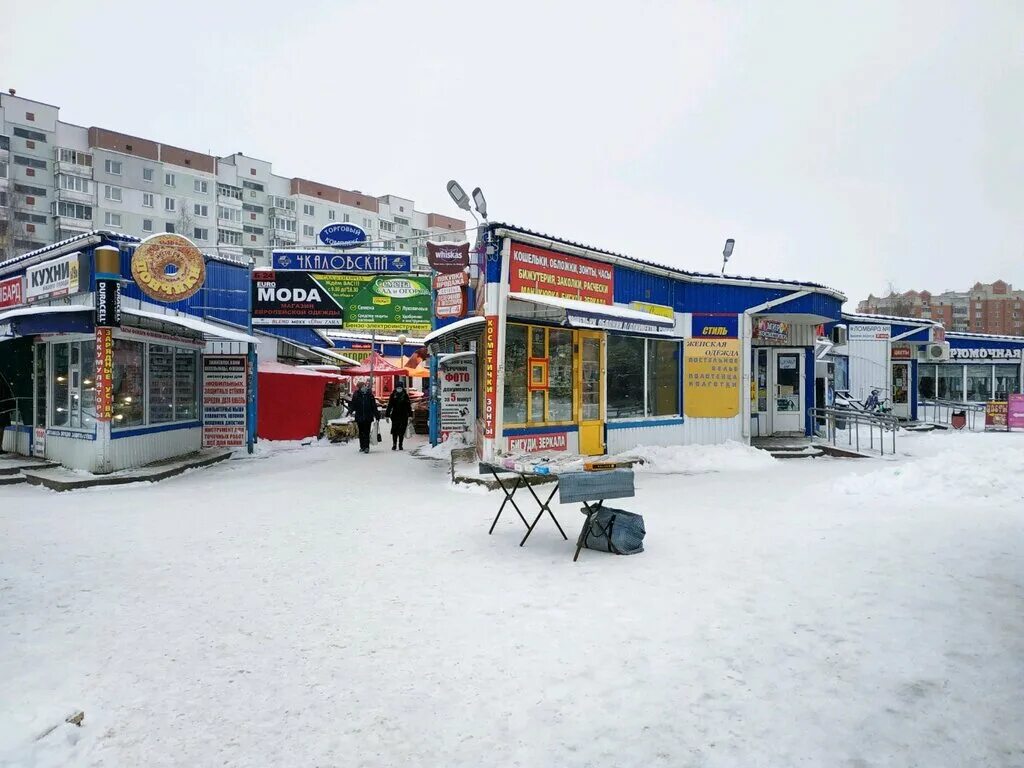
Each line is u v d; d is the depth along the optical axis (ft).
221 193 229.45
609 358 45.57
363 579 19.56
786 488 34.32
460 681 12.98
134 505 31.76
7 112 185.78
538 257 38.91
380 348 104.47
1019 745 10.28
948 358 83.20
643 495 32.73
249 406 55.11
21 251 184.24
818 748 10.39
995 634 14.32
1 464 42.93
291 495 34.32
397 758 10.46
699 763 10.11
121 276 42.65
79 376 42.06
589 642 14.65
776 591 17.58
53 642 15.14
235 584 19.22
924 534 22.90
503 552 22.24
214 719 11.72
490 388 37.32
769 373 58.59
